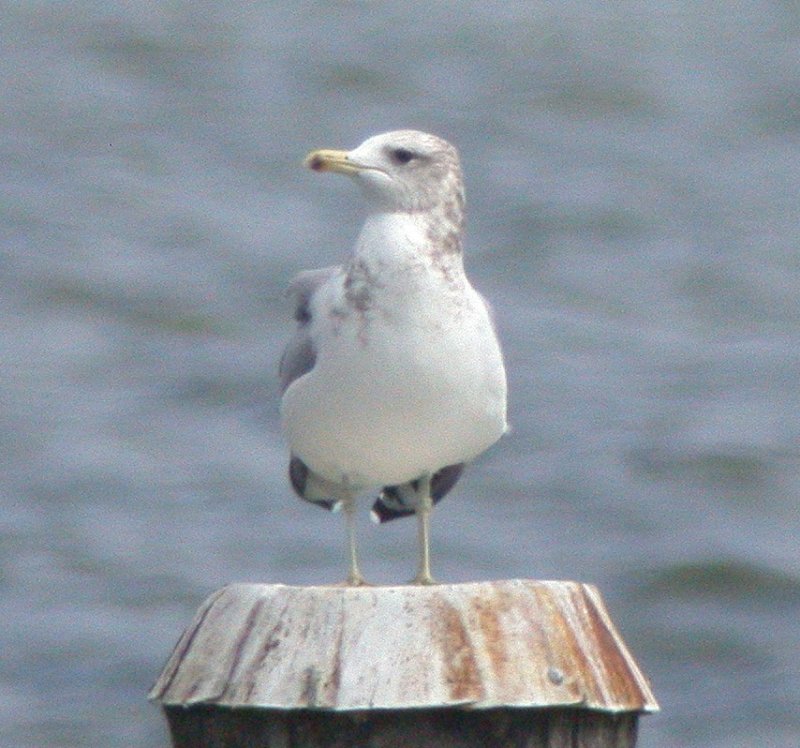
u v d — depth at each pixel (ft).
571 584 28.86
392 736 27.55
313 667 27.48
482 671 27.40
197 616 28.89
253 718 27.76
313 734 27.58
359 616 27.66
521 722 27.73
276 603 28.07
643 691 28.76
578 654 28.04
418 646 27.50
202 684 27.94
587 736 28.27
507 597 27.96
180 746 28.66
